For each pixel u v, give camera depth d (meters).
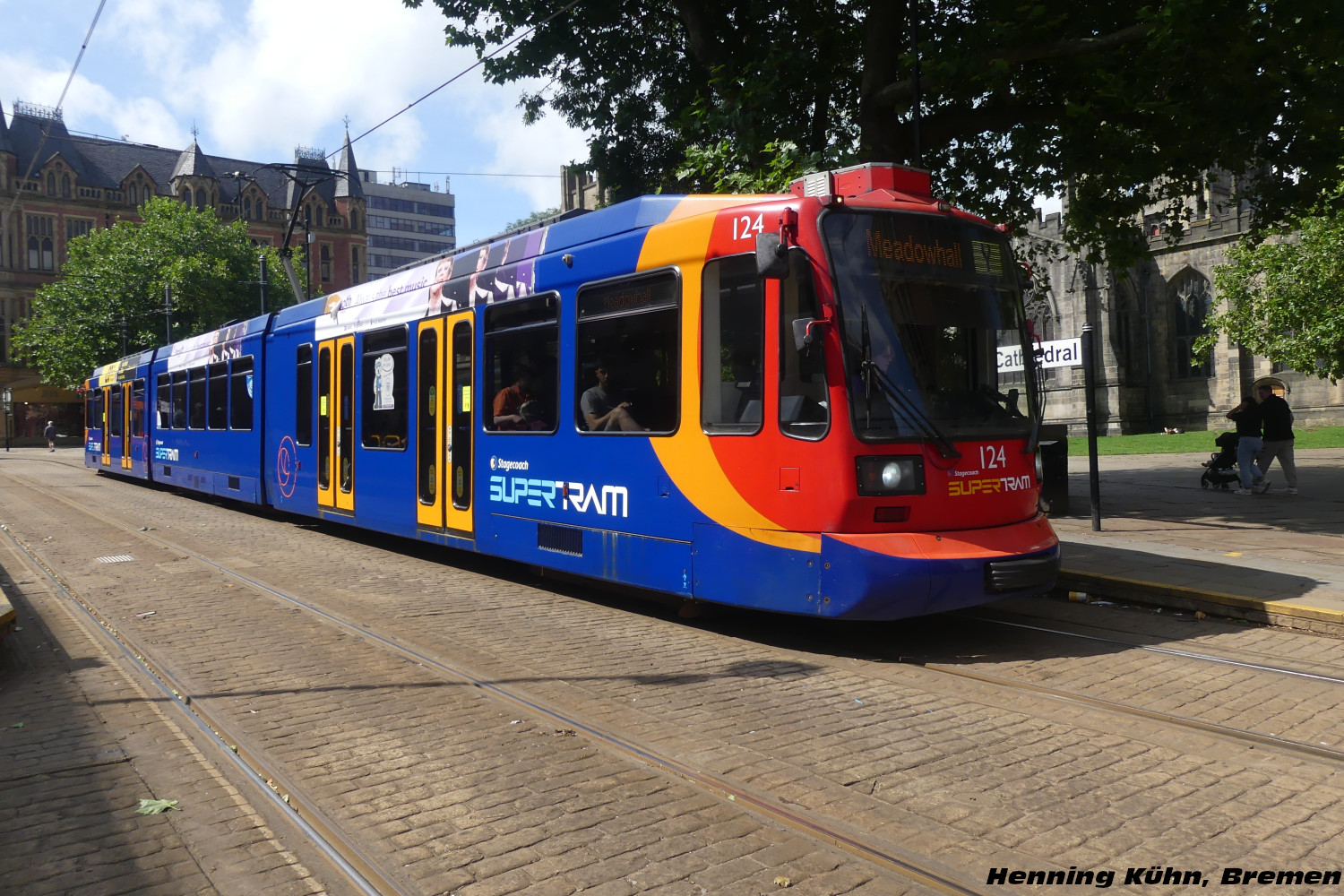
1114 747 4.77
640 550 7.70
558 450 8.55
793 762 4.56
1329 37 10.89
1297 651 6.63
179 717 5.40
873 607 6.36
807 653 6.77
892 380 6.60
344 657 6.66
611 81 17.88
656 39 17.77
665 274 7.49
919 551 6.44
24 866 3.59
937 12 14.69
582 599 8.84
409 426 10.84
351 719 5.29
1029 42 12.12
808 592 6.52
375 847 3.70
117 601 8.66
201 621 7.84
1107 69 12.08
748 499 6.86
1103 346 48.34
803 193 7.02
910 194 7.40
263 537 13.41
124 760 4.73
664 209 7.68
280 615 8.09
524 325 9.02
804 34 15.85
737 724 5.16
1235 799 4.10
